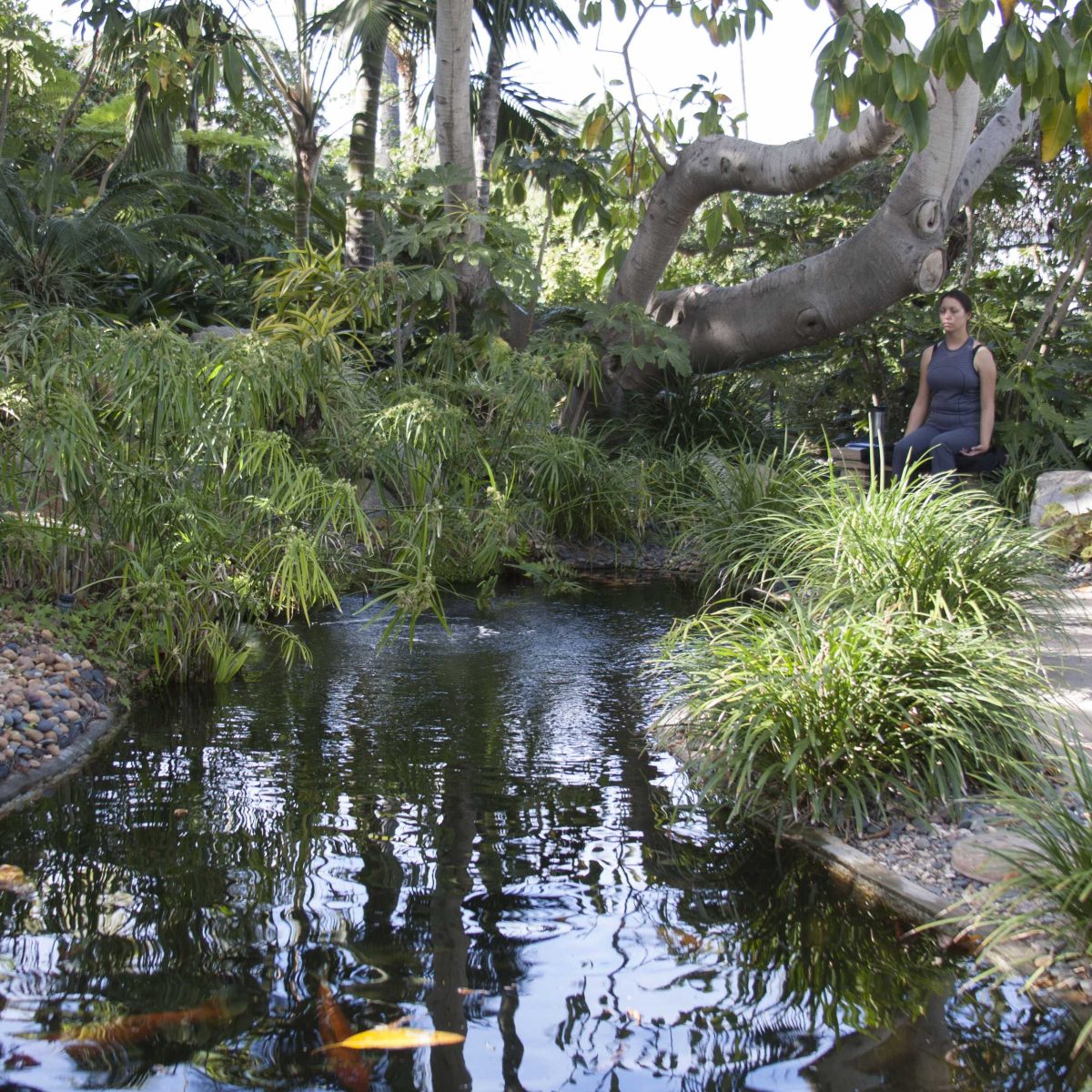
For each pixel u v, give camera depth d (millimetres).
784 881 2627
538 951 2244
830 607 4078
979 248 11477
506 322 8148
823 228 10727
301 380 5105
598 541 7500
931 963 2240
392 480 5777
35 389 4066
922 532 4078
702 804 3096
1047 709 3125
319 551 5156
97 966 2127
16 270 8469
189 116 11859
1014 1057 1897
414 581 4883
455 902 2459
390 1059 1834
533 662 4629
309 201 9500
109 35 9398
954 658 3254
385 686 4227
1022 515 6559
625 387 9172
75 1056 1814
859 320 8625
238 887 2498
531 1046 1888
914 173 7930
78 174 13391
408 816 2955
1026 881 2359
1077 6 3287
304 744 3537
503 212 9531
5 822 2881
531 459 7066
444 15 7949
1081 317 9648
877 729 3088
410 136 14945
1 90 10102
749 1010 2039
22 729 3379
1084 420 7234
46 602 4383
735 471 7188
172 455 4398
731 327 8984
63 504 4352
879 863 2695
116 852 2688
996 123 8617
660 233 8656
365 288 6316
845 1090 1786
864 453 8977
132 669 4199
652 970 2186
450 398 6730
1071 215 8867
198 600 4207
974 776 2930
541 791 3168
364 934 2291
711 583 6336
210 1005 1996
